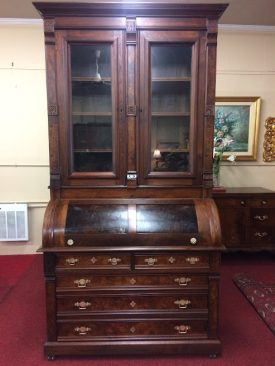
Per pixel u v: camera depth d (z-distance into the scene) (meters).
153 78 1.97
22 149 3.50
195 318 1.87
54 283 1.82
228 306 2.49
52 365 1.81
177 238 1.81
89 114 2.00
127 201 1.99
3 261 3.41
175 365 1.82
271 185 3.71
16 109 3.44
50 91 1.91
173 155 2.06
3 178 3.52
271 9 3.09
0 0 2.88
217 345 1.86
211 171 2.00
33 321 2.27
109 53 1.95
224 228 3.22
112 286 1.84
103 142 2.04
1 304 2.51
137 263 1.83
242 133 3.62
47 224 1.82
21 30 3.34
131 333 1.88
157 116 2.03
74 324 1.86
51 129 1.94
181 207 1.94
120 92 1.94
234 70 3.56
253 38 3.53
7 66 3.37
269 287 2.72
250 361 1.85
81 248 1.78
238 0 2.90
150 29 1.89
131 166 2.00
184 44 1.92
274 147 3.66
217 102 3.56
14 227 3.52
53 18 1.86
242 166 3.68
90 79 1.96
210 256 1.83
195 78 1.94
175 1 2.90
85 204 1.95
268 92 3.62
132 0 2.88
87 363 1.83
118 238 1.80
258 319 2.31
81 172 2.01
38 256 3.56
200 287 1.86
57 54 1.89
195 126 1.98
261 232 3.25
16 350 1.95
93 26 1.87
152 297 1.86
